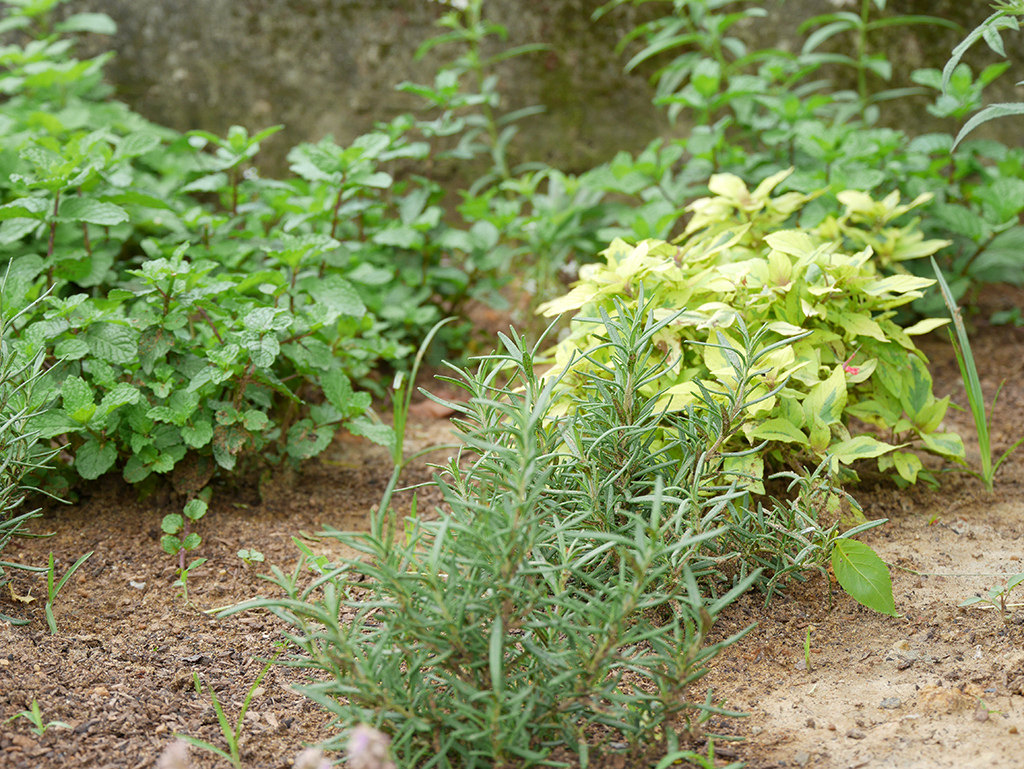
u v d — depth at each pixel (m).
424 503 1.62
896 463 1.56
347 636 1.30
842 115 1.98
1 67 2.17
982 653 1.38
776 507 1.43
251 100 2.16
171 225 1.80
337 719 1.35
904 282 1.55
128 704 1.35
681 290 1.54
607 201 2.23
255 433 1.59
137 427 1.56
